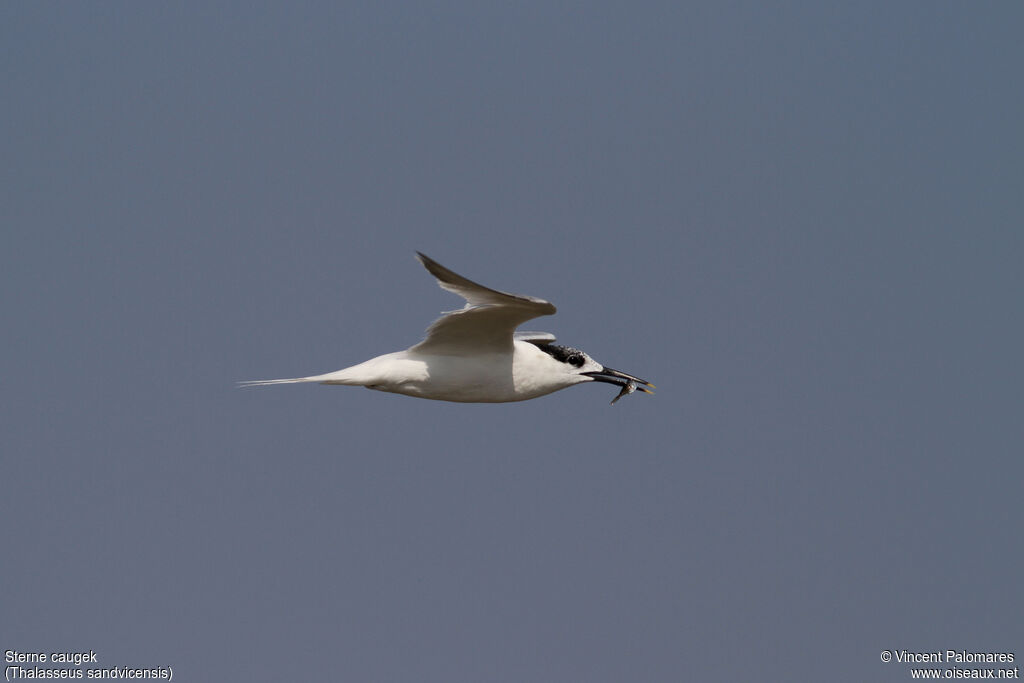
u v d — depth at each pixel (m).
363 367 15.63
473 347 15.96
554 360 17.00
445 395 16.17
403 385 15.78
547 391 17.00
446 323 15.34
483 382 16.14
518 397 16.66
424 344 15.80
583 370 17.38
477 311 14.95
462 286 14.14
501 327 15.50
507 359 16.25
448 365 15.88
